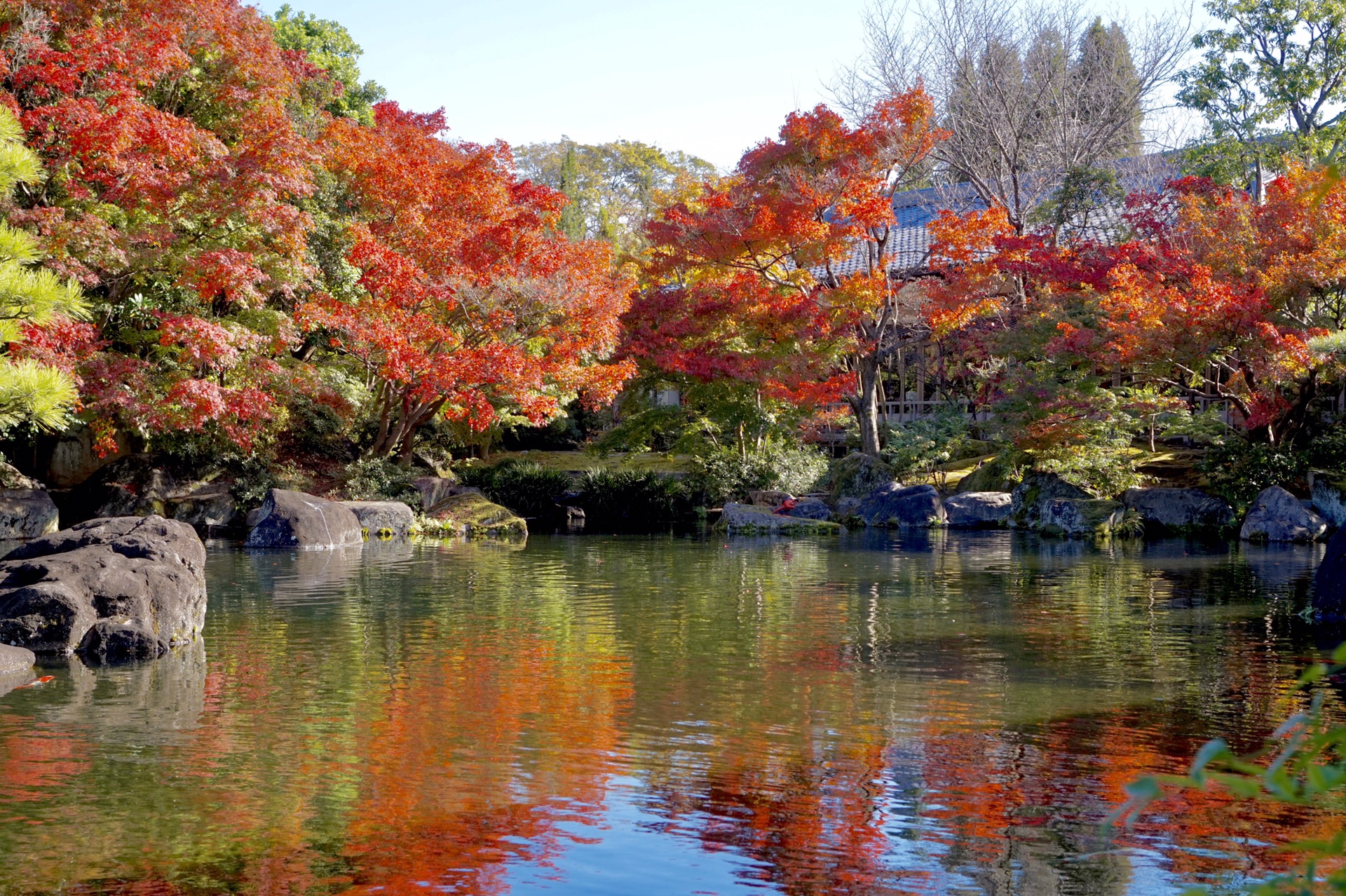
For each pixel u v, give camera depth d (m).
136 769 7.31
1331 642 11.77
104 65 20.62
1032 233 32.66
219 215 21.91
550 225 28.69
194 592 12.52
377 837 6.10
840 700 9.27
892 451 32.16
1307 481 24.78
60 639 11.09
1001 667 10.57
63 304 10.00
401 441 30.36
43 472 27.64
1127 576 17.33
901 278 34.34
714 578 17.36
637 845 5.99
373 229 26.23
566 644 11.81
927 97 29.20
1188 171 37.28
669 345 30.11
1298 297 23.97
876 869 5.67
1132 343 24.72
